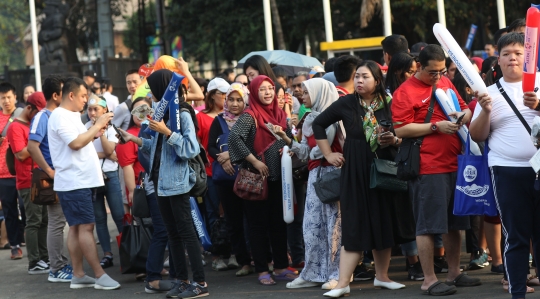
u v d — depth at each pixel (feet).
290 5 126.62
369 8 100.94
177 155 31.30
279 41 116.16
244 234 38.22
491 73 34.53
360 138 30.27
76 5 166.71
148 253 34.78
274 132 34.32
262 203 34.53
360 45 82.28
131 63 136.05
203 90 46.96
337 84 37.11
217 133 37.19
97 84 68.39
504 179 25.54
